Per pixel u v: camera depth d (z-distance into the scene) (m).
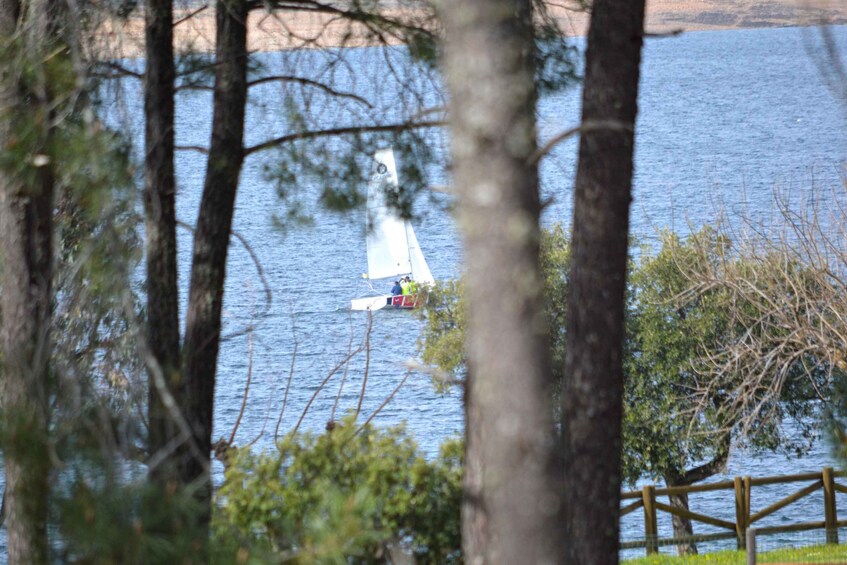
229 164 30.16
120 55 23.39
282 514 27.73
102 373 18.25
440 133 29.06
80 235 22.67
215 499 28.97
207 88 31.11
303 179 32.22
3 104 20.77
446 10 15.62
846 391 27.34
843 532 77.94
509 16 15.38
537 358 15.52
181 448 16.50
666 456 86.06
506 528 15.68
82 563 13.15
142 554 12.83
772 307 75.88
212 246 29.69
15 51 21.03
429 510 29.39
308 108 32.38
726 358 80.19
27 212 21.05
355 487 28.48
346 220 33.06
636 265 89.50
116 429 15.48
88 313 18.80
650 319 83.94
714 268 81.38
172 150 26.41
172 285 25.84
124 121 21.77
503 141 15.35
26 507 14.37
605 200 27.05
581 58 33.25
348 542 13.50
